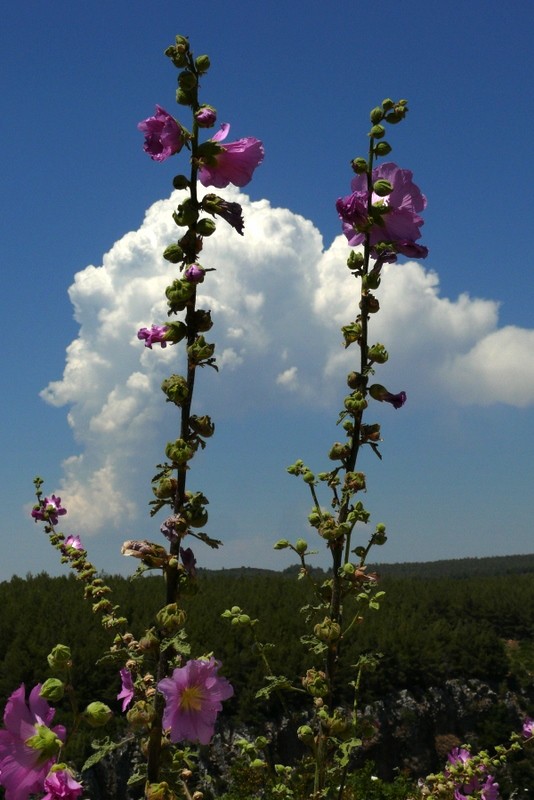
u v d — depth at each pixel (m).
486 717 21.94
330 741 3.59
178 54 2.73
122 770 12.89
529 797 13.31
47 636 15.71
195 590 2.58
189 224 2.70
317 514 3.82
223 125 2.78
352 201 3.53
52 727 2.06
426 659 21.92
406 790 6.20
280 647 17.53
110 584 20.38
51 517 4.48
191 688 2.42
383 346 3.65
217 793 13.58
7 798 1.95
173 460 2.52
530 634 28.53
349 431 3.71
